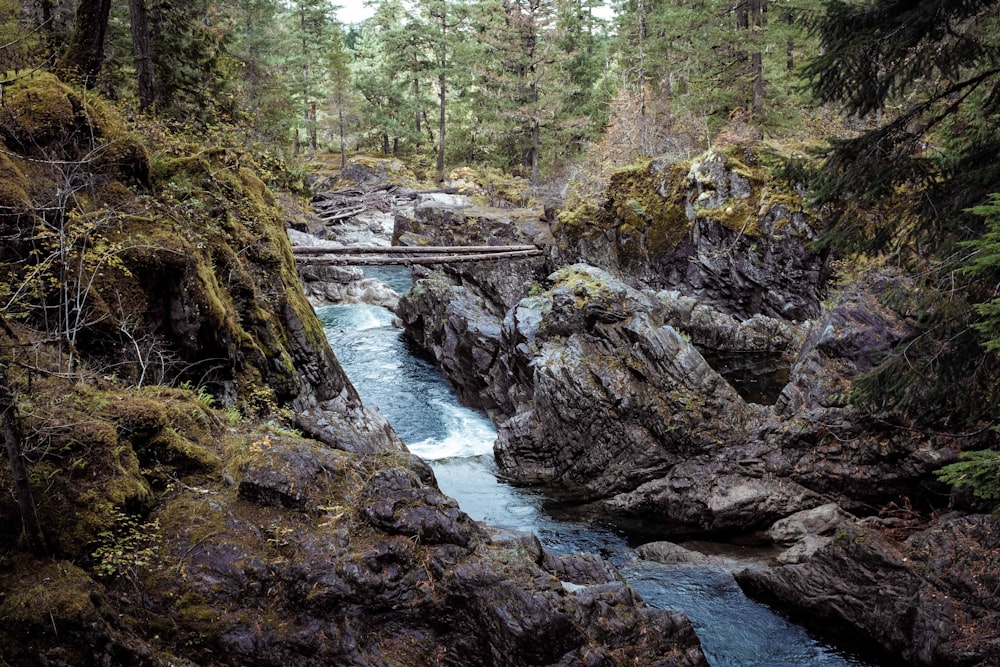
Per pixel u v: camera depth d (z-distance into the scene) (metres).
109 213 7.82
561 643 6.16
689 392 15.14
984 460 6.64
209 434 7.25
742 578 11.23
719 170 24.08
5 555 5.09
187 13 19.00
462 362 22.03
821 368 14.23
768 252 22.86
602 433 15.58
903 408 9.91
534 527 13.91
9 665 4.52
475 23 45.00
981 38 9.49
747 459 14.03
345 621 5.88
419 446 18.42
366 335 27.20
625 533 13.65
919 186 9.54
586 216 26.23
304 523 6.34
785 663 9.42
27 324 7.08
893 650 9.36
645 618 6.95
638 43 37.28
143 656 5.00
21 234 7.49
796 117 26.59
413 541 6.38
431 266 27.69
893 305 13.02
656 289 25.33
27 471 5.11
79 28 12.03
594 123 44.59
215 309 9.37
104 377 7.31
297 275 13.16
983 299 8.54
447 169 56.91
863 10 8.80
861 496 12.93
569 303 17.47
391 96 58.22
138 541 5.78
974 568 9.19
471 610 6.18
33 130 8.34
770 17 26.61
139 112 13.38
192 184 10.90
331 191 49.81
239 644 5.45
